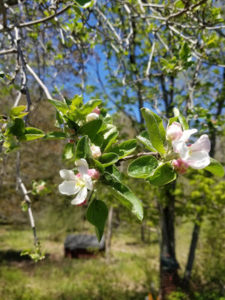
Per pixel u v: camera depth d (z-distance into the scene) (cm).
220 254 941
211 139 689
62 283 886
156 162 119
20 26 218
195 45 330
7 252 1181
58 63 428
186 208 694
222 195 618
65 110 136
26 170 869
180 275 902
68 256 1226
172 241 773
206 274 904
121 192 113
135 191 734
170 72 253
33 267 1024
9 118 127
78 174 128
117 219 1367
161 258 784
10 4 335
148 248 1373
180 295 693
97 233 117
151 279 884
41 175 889
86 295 792
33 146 863
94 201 120
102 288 836
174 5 291
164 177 115
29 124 179
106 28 449
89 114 142
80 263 1136
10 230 1540
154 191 693
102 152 133
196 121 505
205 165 113
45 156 906
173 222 775
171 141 124
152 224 744
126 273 1020
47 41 400
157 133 120
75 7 213
